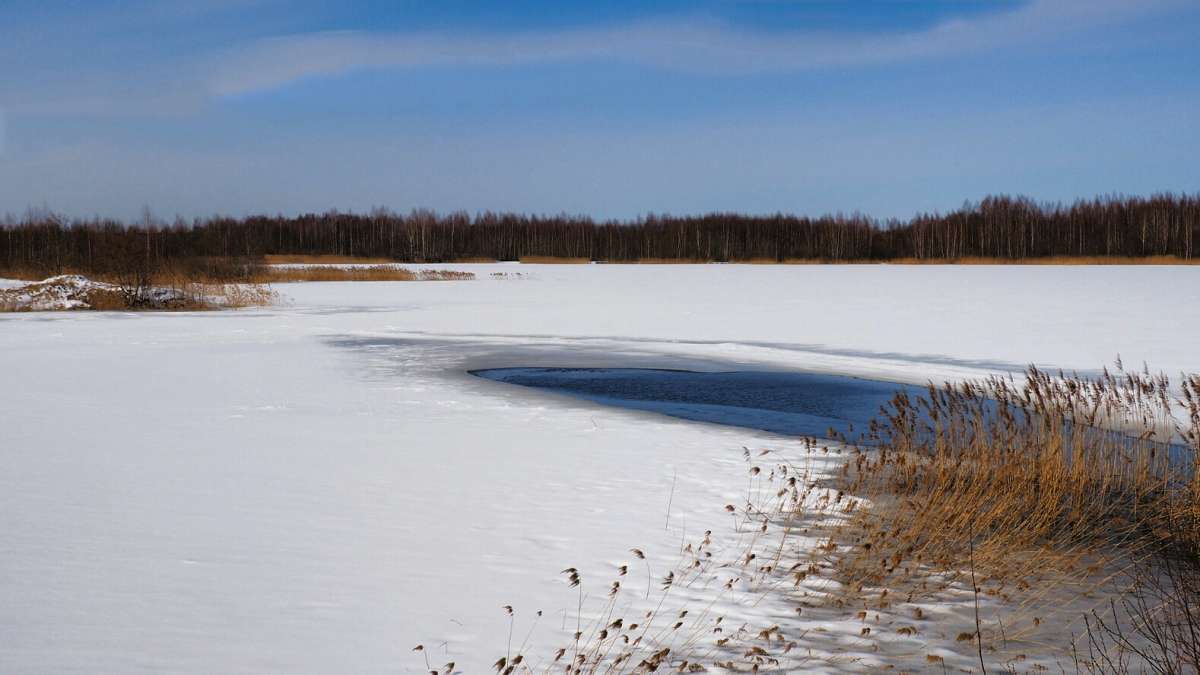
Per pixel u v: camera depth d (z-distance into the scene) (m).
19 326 24.00
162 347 19.23
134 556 5.79
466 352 18.89
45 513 6.73
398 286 48.06
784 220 118.44
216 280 41.03
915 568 6.05
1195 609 5.44
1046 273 57.41
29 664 4.15
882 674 4.41
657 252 113.19
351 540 6.29
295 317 27.88
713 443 10.18
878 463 8.51
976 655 4.69
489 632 4.75
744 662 4.50
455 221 123.06
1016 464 7.82
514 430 10.74
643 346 20.09
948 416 9.63
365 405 12.33
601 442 10.12
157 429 10.29
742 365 17.11
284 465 8.58
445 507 7.25
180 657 4.30
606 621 4.98
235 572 5.54
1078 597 5.67
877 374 15.82
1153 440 10.20
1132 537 6.95
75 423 10.58
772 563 6.09
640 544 6.41
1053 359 17.38
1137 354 17.92
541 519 6.98
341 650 4.45
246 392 13.28
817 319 26.72
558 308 31.89
